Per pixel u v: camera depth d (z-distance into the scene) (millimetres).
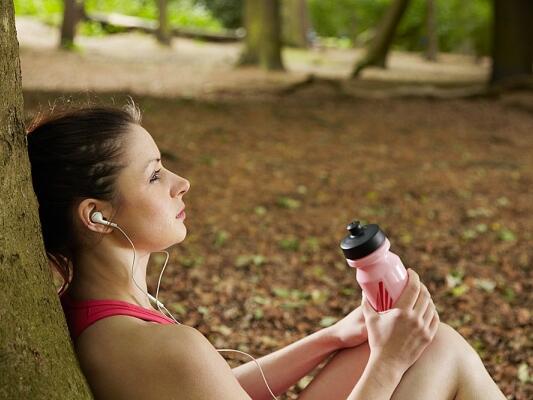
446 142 11812
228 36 29969
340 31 36500
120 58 22234
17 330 1729
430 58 29594
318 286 5746
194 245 6527
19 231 1788
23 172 1812
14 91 1812
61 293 2031
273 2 21531
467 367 2166
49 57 20688
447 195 8680
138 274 2004
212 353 1810
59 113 1925
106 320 1870
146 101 13328
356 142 11508
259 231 7086
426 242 6914
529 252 6703
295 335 4781
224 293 5438
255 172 9320
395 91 16922
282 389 2410
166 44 26812
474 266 6262
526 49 17688
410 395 2094
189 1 33781
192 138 10773
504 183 9344
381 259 2066
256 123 12344
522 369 4207
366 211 7965
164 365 1775
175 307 5051
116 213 1904
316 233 7141
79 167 1854
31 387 1705
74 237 1911
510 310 5219
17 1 28234
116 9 30859
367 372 2037
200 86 16984
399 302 2070
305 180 9125
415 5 34281
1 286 1729
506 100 15828
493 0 17922
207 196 8141
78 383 1785
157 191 1944
